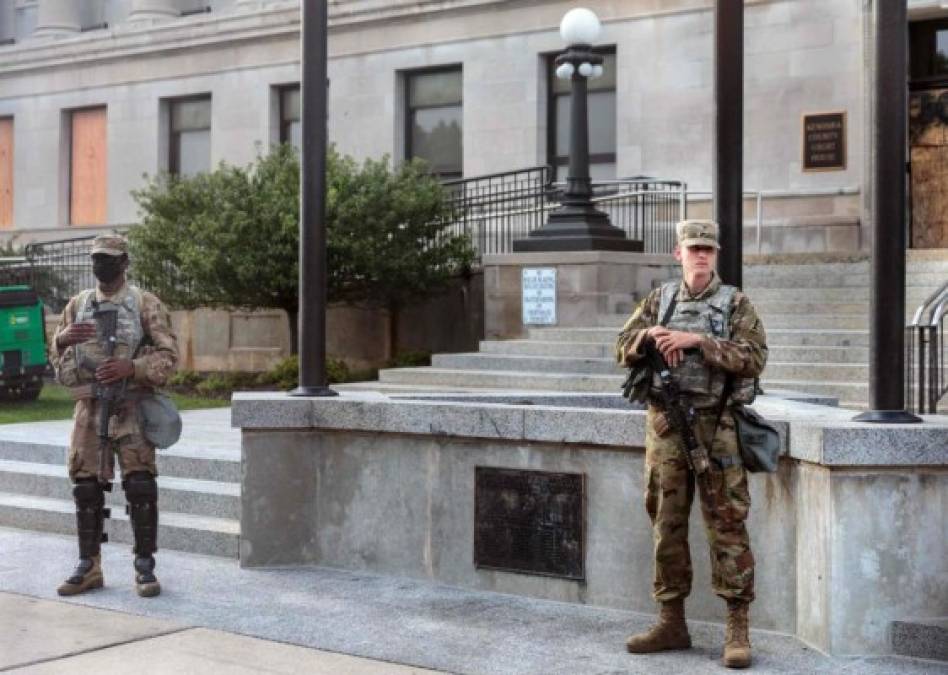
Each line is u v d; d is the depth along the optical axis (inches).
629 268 632.4
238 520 349.7
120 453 291.3
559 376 519.8
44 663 235.1
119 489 382.3
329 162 695.1
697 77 816.9
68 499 396.2
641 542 271.0
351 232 669.3
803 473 249.3
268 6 1023.0
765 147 788.0
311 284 333.1
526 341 588.7
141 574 289.9
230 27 1041.5
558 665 233.8
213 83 1063.0
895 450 234.1
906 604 237.6
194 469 388.2
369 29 966.4
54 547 350.9
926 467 237.3
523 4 889.5
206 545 336.8
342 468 318.7
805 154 772.6
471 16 915.4
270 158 720.3
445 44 929.5
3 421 569.9
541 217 765.9
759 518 257.4
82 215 1173.1
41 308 666.8
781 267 634.2
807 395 351.9
